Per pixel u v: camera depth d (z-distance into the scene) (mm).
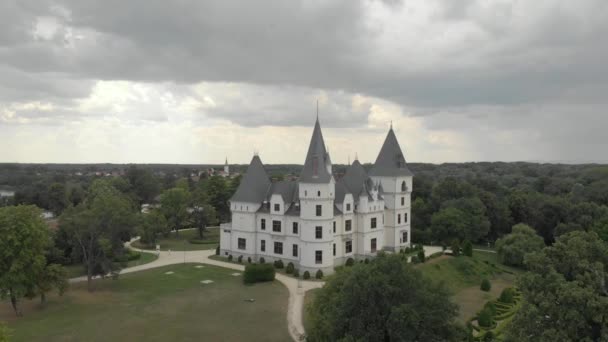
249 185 98438
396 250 99188
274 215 92750
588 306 37375
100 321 60344
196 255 104812
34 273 64875
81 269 92250
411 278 42594
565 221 124438
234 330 56812
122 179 177875
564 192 174750
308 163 84312
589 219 119125
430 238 114312
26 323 60062
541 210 128750
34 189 180750
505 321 64688
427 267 86625
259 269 79812
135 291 74625
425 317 40375
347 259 91375
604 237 90875
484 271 91688
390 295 41500
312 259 83750
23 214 66125
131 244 119125
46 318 61938
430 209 132375
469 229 114625
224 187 156125
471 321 64500
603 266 42719
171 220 127375
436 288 43938
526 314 40250
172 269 90375
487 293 79312
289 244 90875
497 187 160375
